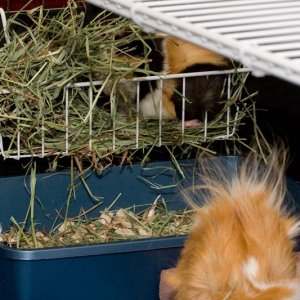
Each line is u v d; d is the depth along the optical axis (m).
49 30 3.55
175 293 2.82
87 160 3.65
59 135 3.44
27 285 2.95
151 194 3.72
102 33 3.51
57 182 3.57
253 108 3.70
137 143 3.55
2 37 3.62
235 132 3.82
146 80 3.49
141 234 3.55
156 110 3.62
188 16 1.99
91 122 3.41
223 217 2.57
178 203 3.73
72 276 2.98
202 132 3.67
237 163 3.69
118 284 3.04
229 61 3.67
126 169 3.67
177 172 3.72
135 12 2.00
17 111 3.30
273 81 4.70
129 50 3.52
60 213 3.60
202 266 2.45
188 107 3.64
